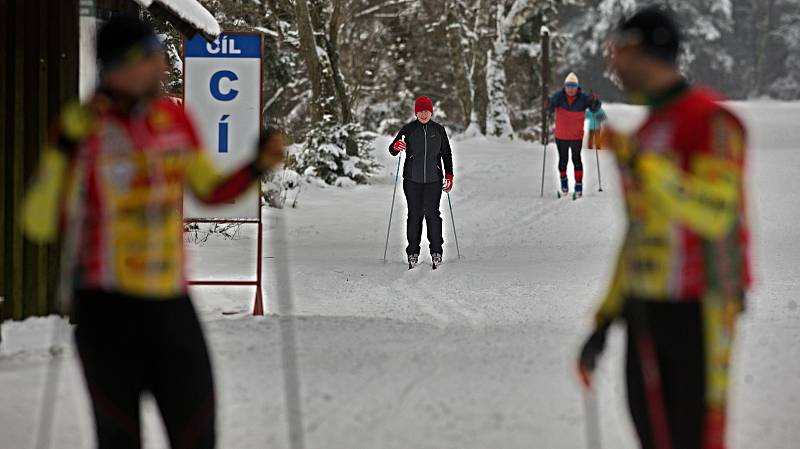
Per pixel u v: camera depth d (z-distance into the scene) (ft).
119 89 33.42
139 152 33.22
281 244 140.77
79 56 69.41
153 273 33.63
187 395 34.30
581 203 169.78
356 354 60.18
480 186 205.26
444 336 67.00
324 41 237.45
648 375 31.81
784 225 142.20
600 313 34.81
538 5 357.41
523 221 155.12
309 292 95.35
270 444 42.75
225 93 79.61
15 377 54.54
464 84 345.92
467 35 345.92
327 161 222.07
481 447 42.24
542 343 63.41
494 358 58.59
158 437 44.75
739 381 51.93
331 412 47.42
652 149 30.76
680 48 31.55
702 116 30.32
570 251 125.18
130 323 33.53
